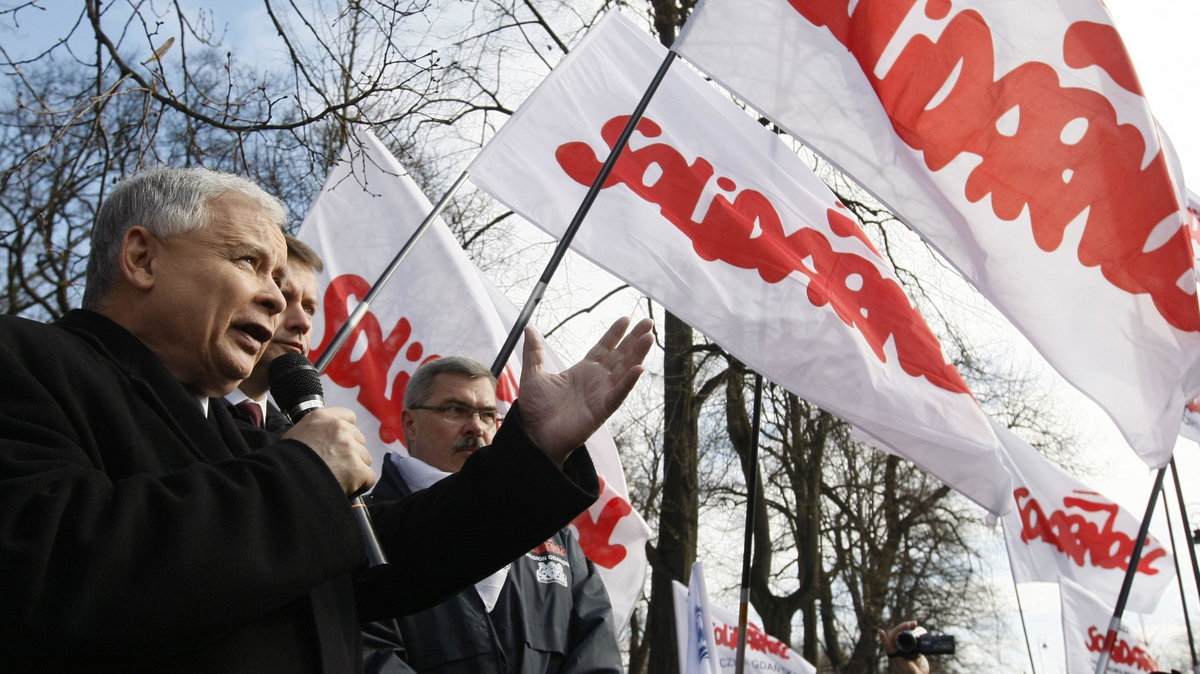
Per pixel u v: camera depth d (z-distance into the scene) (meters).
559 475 2.27
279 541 1.83
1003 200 4.55
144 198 2.24
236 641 1.90
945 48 4.64
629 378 2.33
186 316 2.20
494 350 5.54
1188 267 4.45
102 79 5.40
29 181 5.46
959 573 19.73
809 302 4.80
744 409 14.34
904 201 4.59
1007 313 4.55
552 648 3.81
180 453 2.03
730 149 5.01
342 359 5.50
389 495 4.01
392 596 2.36
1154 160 4.50
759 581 15.91
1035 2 4.61
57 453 1.84
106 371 2.03
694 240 4.82
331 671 1.99
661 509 12.97
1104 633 8.05
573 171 4.84
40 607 1.66
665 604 12.61
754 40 4.62
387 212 5.69
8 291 7.22
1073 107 4.56
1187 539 7.55
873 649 18.44
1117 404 4.45
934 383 4.91
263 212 2.33
